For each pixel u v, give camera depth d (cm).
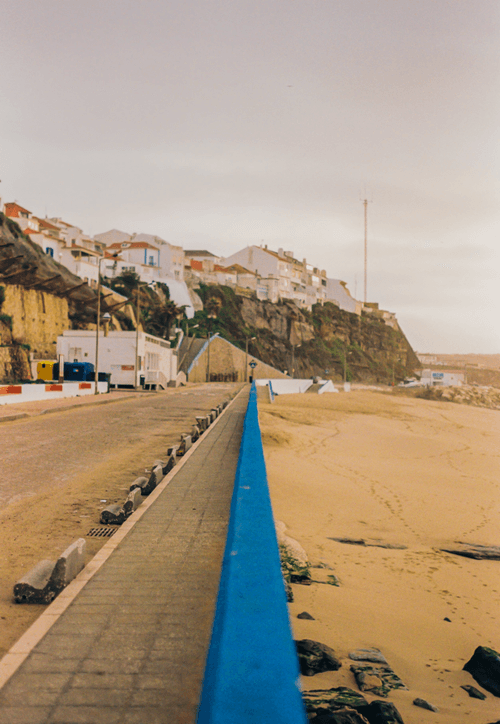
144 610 360
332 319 19238
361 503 1460
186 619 345
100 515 696
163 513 649
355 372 18438
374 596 778
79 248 10206
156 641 312
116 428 1912
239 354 12719
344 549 1031
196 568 452
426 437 3494
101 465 1144
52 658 289
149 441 1562
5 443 1462
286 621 189
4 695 249
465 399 14000
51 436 1644
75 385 3903
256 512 384
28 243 8631
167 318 11344
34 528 659
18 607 405
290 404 5309
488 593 852
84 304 8375
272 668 156
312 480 1697
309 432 3139
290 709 138
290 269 18038
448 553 1074
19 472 1048
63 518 710
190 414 2602
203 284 15662
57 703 242
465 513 1458
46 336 7000
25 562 529
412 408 6544
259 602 209
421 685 504
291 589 768
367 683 485
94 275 10400
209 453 1173
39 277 7369
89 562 471
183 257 14412
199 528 583
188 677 267
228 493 765
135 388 5753
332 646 571
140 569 449
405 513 1395
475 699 475
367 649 570
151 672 273
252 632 179
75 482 959
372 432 3491
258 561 264
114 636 318
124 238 14050
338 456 2361
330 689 455
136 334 5775
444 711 445
